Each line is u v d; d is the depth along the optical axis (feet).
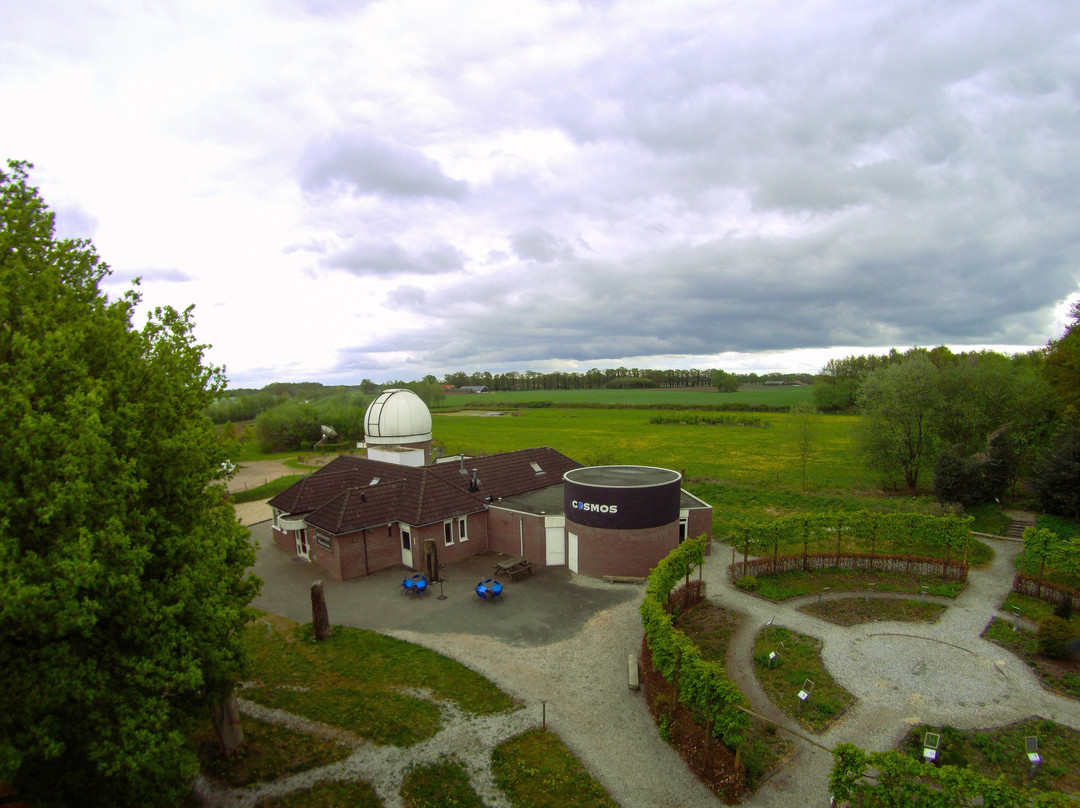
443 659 77.36
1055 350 181.88
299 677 73.05
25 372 37.24
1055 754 57.06
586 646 80.84
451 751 58.13
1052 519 135.64
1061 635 74.69
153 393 47.55
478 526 125.29
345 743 59.62
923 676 72.18
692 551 95.40
